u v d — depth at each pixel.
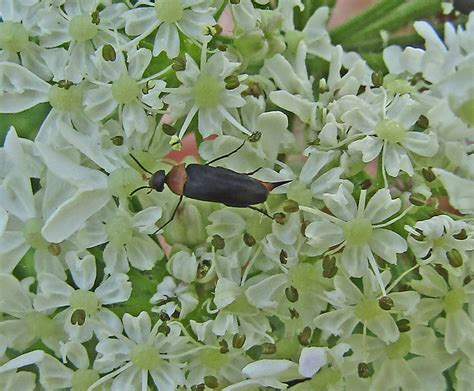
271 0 0.05
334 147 0.05
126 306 0.05
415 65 0.05
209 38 0.05
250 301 0.05
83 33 0.05
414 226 0.05
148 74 0.05
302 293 0.05
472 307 0.05
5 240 0.05
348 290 0.05
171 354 0.05
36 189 0.05
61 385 0.05
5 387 0.05
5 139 0.05
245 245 0.05
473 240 0.05
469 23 0.05
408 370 0.05
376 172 0.05
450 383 0.05
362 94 0.05
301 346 0.05
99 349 0.05
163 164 0.05
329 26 0.06
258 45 0.05
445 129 0.05
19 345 0.05
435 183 0.05
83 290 0.05
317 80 0.05
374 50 0.05
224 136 0.05
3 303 0.05
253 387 0.05
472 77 0.05
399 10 0.05
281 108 0.05
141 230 0.05
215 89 0.05
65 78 0.05
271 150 0.05
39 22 0.05
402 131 0.05
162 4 0.05
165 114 0.05
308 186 0.05
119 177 0.05
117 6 0.05
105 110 0.05
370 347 0.05
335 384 0.05
